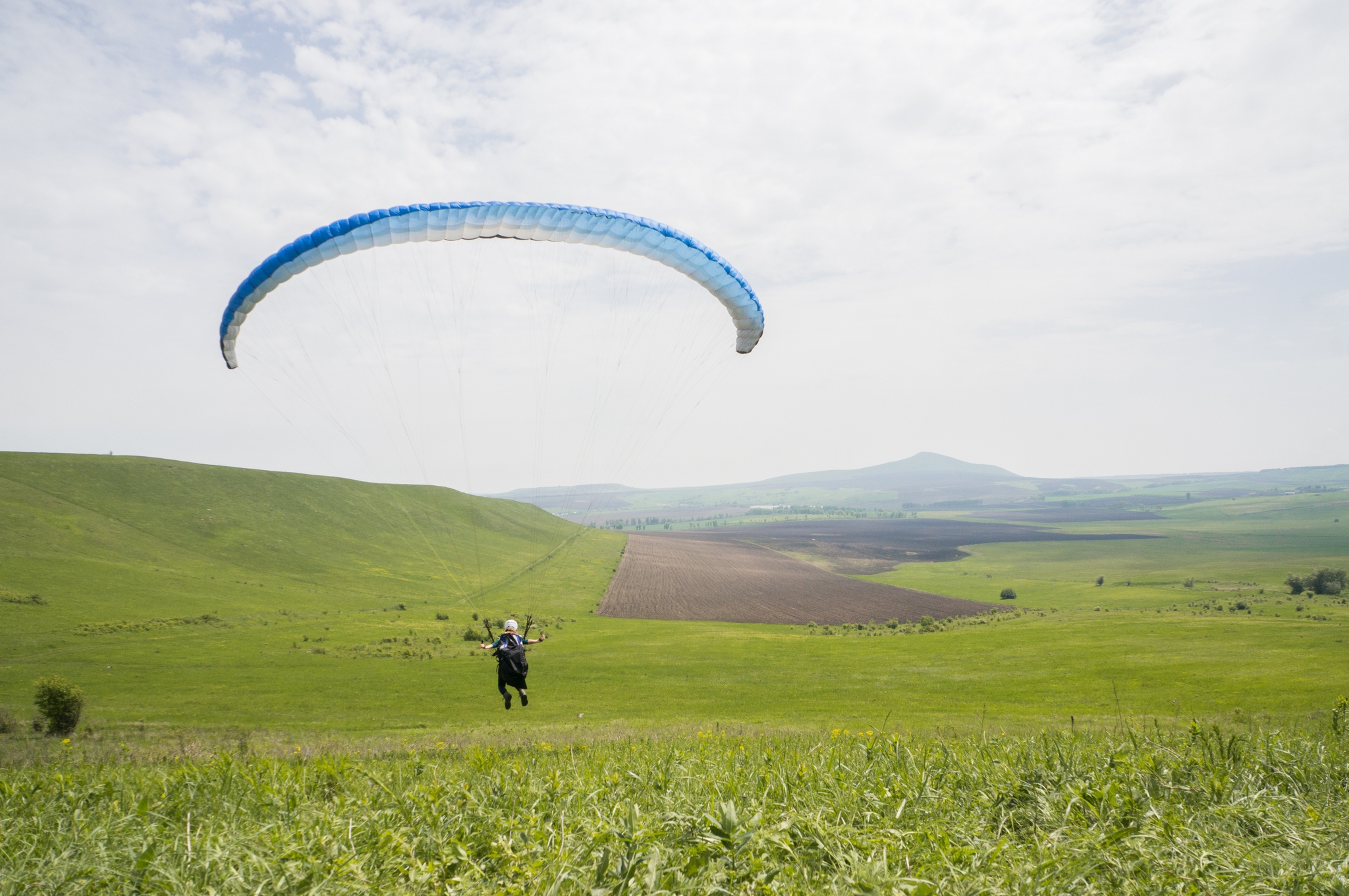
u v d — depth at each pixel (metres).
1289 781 7.11
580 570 130.62
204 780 8.46
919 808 6.54
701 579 133.62
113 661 51.78
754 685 47.12
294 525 122.56
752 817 5.77
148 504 112.12
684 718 35.03
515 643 12.09
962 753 8.88
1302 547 193.38
